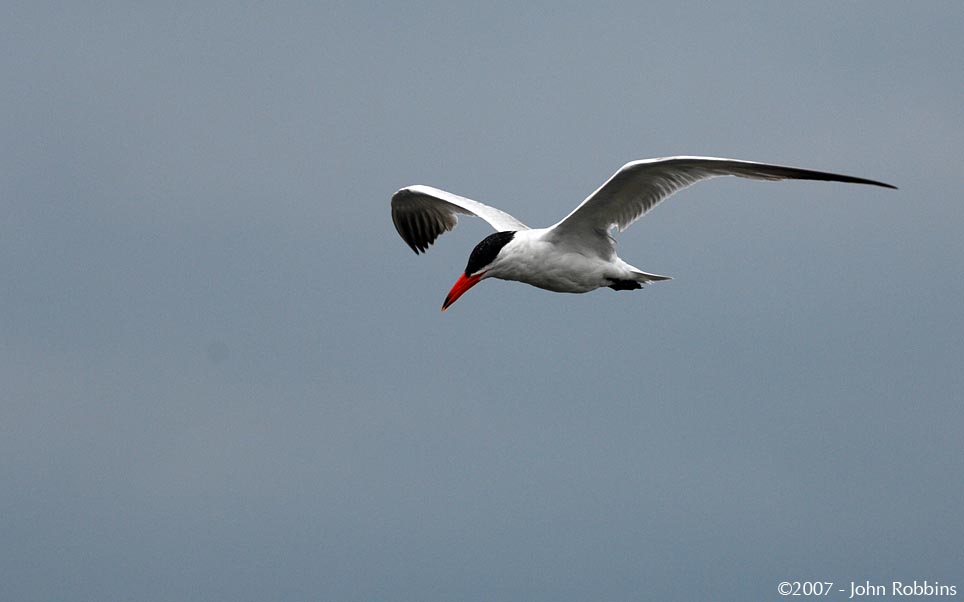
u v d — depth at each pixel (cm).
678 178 1448
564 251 1538
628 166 1396
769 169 1377
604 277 1558
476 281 1552
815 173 1353
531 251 1531
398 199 1852
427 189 1811
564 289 1573
